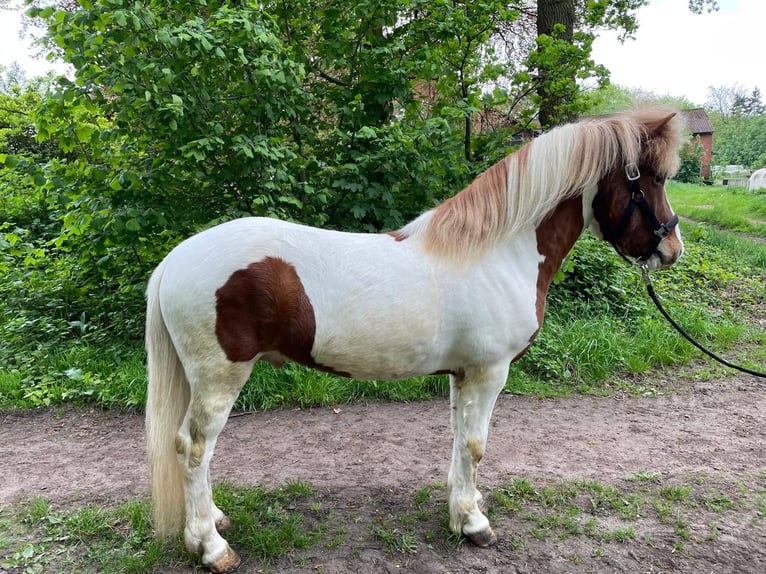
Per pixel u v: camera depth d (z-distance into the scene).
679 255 2.12
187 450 1.87
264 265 1.77
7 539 2.13
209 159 3.71
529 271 2.04
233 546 2.12
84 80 3.25
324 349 1.85
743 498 2.57
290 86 3.62
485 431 2.08
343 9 4.16
